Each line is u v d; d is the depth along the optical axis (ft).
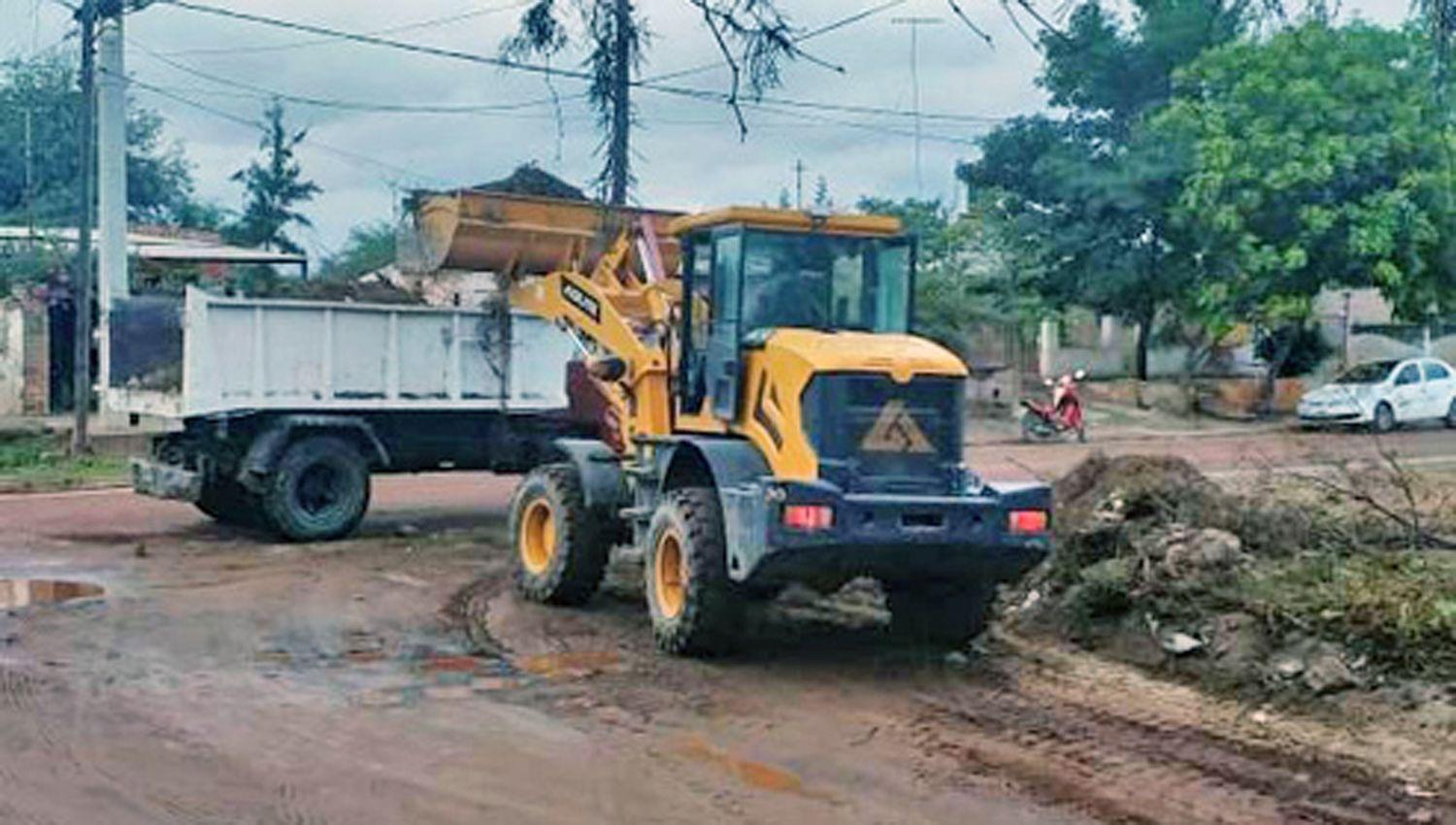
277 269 123.65
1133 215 122.52
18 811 23.13
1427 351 148.46
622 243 45.32
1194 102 116.47
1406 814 23.52
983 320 127.75
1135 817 23.41
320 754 26.68
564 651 36.29
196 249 122.83
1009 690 32.07
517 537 44.01
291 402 56.24
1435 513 45.50
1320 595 33.19
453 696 31.40
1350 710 28.84
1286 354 131.64
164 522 61.41
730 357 37.01
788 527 32.73
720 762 26.53
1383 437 108.58
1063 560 39.60
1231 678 31.42
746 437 36.29
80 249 86.53
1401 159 112.27
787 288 37.47
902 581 35.35
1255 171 113.80
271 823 22.77
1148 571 36.35
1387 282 113.70
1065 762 26.50
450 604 42.80
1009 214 132.57
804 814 23.49
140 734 27.86
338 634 38.22
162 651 35.60
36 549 53.31
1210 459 87.30
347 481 56.34
